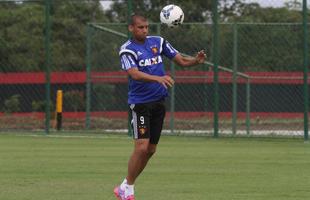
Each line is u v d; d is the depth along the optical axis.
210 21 56.34
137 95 23.77
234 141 45.88
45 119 52.91
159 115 24.20
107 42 56.97
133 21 23.75
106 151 39.78
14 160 35.47
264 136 47.47
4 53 57.31
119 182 28.42
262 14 57.91
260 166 33.25
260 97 54.38
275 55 53.84
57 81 58.12
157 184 27.86
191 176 30.02
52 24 59.81
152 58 23.81
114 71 56.19
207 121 54.41
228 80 54.31
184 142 45.12
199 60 24.33
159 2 55.56
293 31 53.31
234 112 48.94
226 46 54.59
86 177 29.75
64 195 25.22
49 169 32.12
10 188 26.72
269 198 24.45
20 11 58.75
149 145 24.44
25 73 56.62
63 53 59.72
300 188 26.62
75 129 54.91
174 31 53.31
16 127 56.00
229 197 24.70
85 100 57.03
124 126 55.78
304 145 43.41
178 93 54.47
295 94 53.78
